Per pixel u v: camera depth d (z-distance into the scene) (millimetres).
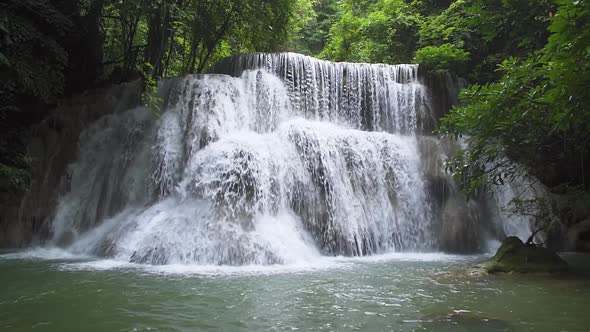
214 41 22281
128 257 11594
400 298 7672
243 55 18438
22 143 15672
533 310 6918
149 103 15648
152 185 14336
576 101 7320
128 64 20188
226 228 11898
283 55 17703
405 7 25469
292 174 14031
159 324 6211
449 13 22422
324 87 17875
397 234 14594
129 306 7102
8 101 15031
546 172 16781
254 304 7234
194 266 10789
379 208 14680
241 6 20875
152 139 15188
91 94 17672
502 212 15500
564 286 8695
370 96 18203
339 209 14062
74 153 16047
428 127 17844
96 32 18609
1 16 14016
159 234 11789
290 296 7797
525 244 10734
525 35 15000
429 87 18703
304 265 11234
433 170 15641
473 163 11812
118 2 18219
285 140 14750
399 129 17922
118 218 13711
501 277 9609
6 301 7395
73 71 18172
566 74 6934
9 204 14438
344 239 13547
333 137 15266
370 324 6195
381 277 9602
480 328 6016
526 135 10461
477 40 21156
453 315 6637
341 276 9703
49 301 7418
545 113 9664
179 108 15562
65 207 14820
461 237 14227
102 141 16141
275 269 10562
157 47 20047
